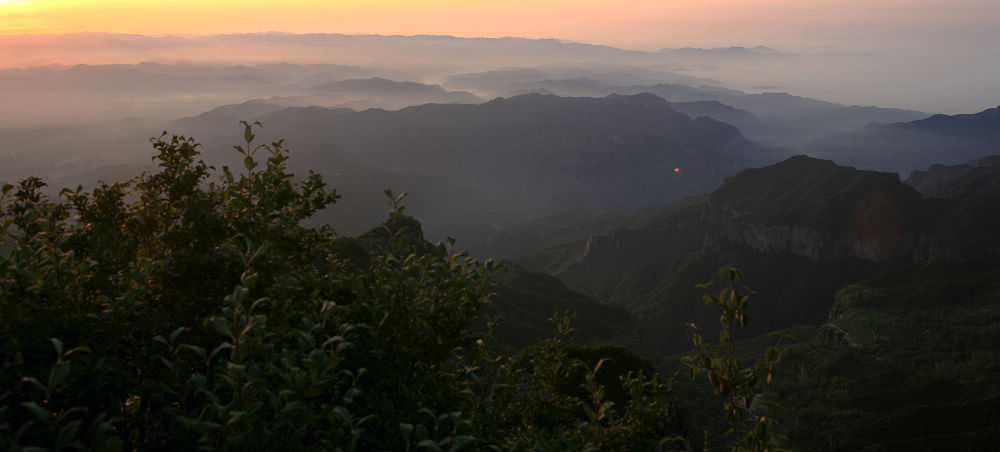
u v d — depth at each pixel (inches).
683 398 2819.9
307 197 299.7
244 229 256.7
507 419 359.9
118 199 262.7
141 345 197.9
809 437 3973.9
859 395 4345.5
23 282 197.0
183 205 261.3
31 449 125.1
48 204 257.8
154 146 266.4
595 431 231.3
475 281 249.6
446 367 249.1
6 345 168.1
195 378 165.9
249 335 178.1
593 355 1207.6
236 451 146.6
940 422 3718.0
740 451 207.5
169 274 213.3
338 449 161.2
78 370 163.3
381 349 225.6
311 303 231.5
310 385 168.1
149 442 177.0
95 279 221.8
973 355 5241.1
